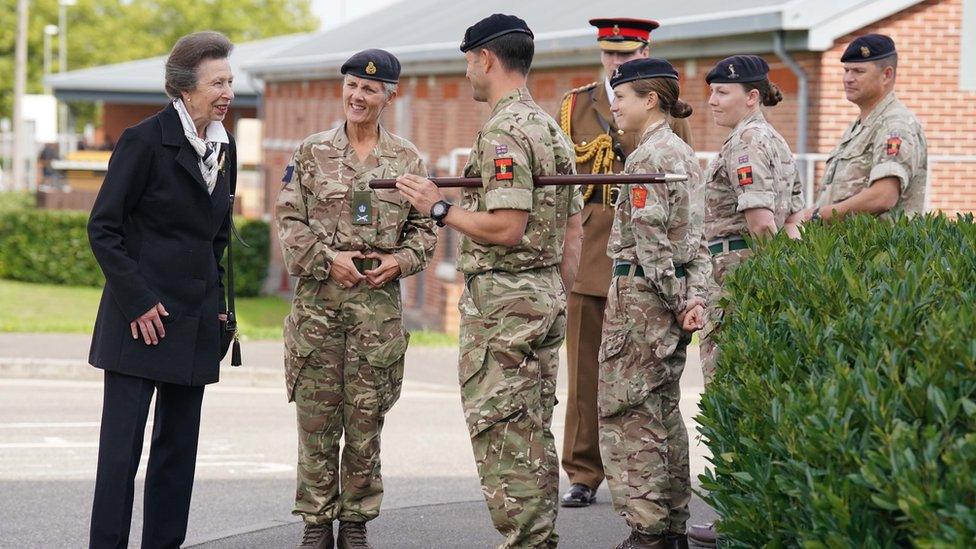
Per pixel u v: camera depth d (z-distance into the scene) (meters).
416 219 6.92
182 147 6.22
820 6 14.71
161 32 84.62
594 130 8.27
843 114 15.20
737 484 4.16
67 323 19.41
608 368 6.55
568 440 8.22
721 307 5.55
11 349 16.38
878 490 3.29
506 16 5.95
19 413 12.44
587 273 8.13
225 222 6.56
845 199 8.12
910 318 4.16
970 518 2.96
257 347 16.98
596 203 8.20
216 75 6.20
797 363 4.33
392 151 6.90
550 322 5.95
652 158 6.36
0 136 76.12
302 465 6.96
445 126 24.36
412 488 9.21
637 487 6.50
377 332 6.85
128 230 6.25
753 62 7.16
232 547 7.25
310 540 7.00
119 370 6.18
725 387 4.52
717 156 7.30
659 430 6.53
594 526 7.68
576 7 21.86
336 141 6.86
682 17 16.36
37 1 80.81
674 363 6.59
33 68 80.81
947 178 15.69
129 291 6.07
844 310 4.57
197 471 9.81
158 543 6.59
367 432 6.92
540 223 5.89
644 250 6.28
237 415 12.50
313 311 6.83
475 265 5.94
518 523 5.89
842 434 3.50
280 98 34.94
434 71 24.27
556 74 20.39
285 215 6.82
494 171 5.76
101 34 82.12
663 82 6.45
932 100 15.60
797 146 15.38
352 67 6.75
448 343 17.55
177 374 6.28
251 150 44.78
